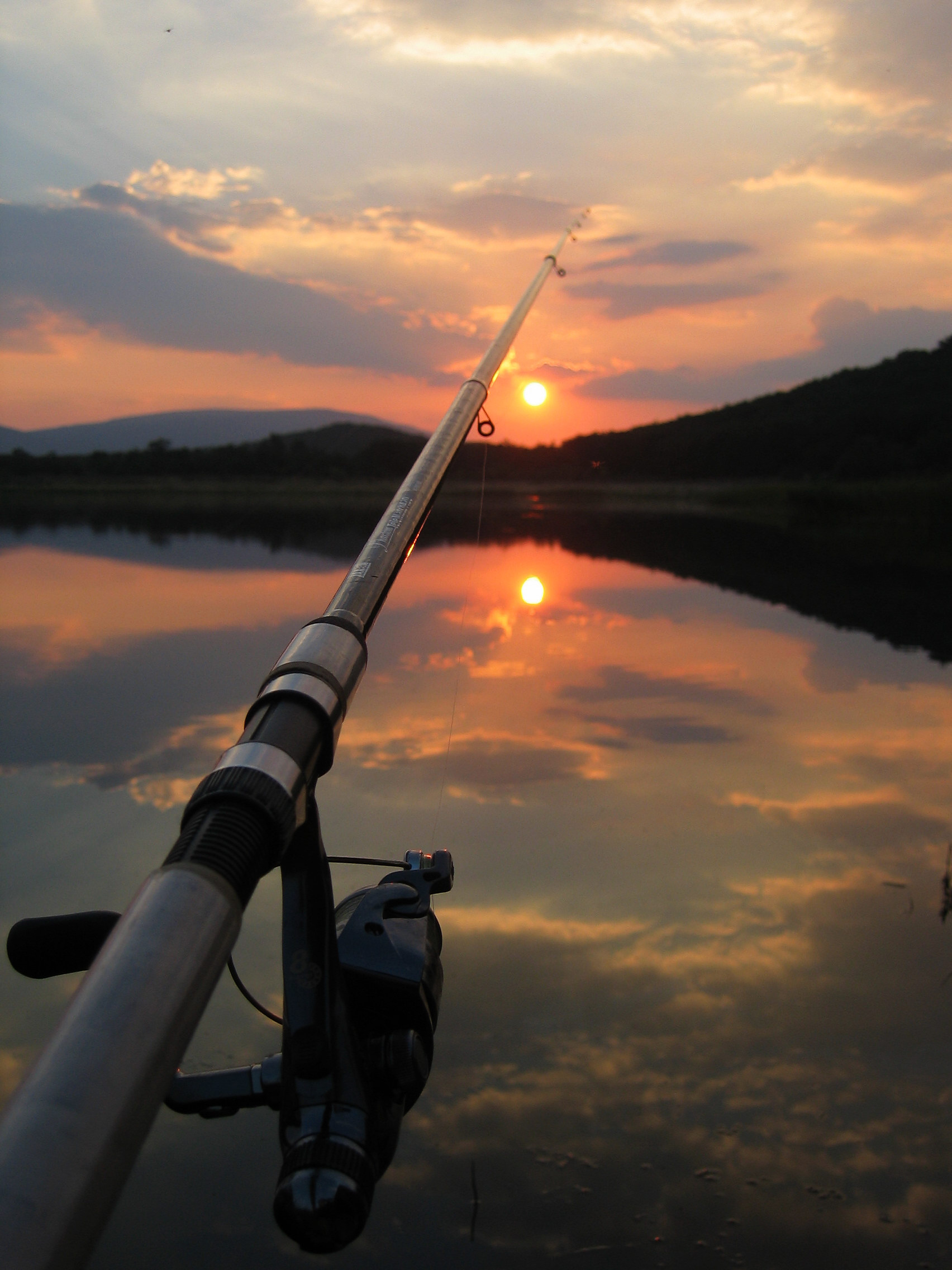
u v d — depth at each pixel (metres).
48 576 12.27
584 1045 2.85
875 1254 2.17
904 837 4.18
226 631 8.43
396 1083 0.77
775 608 9.89
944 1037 2.84
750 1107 2.62
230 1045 2.85
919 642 8.08
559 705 6.10
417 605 9.91
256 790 0.55
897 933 3.40
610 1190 2.35
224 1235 2.22
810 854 4.02
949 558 14.75
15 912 3.40
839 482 36.03
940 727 5.66
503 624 8.85
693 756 5.16
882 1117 2.57
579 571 12.99
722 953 3.28
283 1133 0.70
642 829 4.23
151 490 41.12
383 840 4.10
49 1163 0.33
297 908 0.70
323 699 0.66
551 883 3.77
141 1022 0.39
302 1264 2.13
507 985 3.14
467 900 3.63
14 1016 2.95
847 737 5.50
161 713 5.87
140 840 4.02
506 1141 2.52
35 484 41.66
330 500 35.53
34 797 4.50
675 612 9.57
